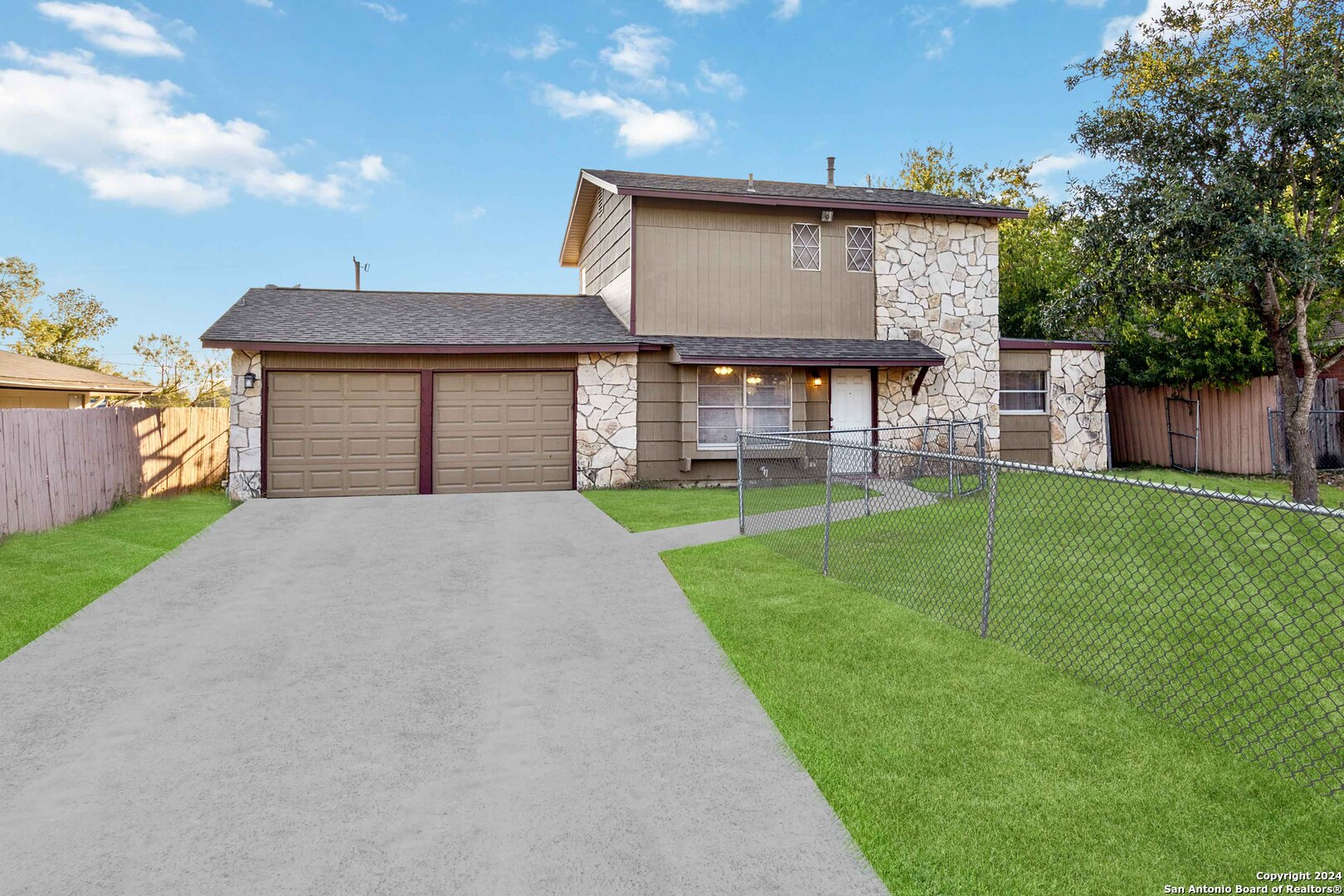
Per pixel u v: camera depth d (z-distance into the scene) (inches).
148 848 104.1
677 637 195.6
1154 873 95.6
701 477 523.8
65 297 1146.7
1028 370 604.4
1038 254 844.6
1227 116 407.8
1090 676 162.4
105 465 418.3
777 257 551.2
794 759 128.5
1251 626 192.9
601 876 97.0
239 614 219.0
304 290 566.9
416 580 257.6
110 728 143.7
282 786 122.0
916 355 530.6
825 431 402.9
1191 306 510.3
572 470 502.3
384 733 142.2
